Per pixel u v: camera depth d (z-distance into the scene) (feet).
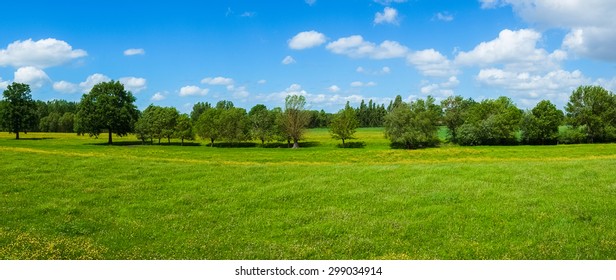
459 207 71.61
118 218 69.82
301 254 53.52
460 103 471.21
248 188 90.02
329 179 96.89
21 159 123.34
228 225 65.87
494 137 422.82
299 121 436.35
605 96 422.41
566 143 424.87
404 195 81.25
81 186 91.20
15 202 77.61
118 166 113.91
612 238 55.31
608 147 337.11
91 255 53.36
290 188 88.38
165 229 64.08
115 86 473.67
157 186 91.91
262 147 443.73
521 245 54.19
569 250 52.26
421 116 405.59
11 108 504.84
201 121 462.19
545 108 425.28
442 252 53.26
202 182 95.76
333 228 62.75
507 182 90.79
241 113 467.52
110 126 451.12
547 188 84.43
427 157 305.73
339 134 448.24
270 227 64.90
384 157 309.42
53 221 66.80
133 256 53.21
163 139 556.51
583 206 69.56
